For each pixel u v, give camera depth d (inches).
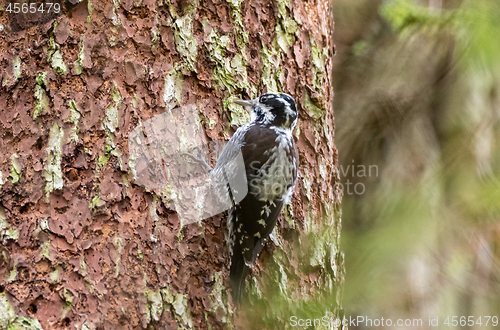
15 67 257.8
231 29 294.2
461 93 541.0
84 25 264.1
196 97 285.3
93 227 256.4
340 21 581.9
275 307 290.8
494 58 492.7
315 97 316.2
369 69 565.0
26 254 250.1
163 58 277.3
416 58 543.5
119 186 260.8
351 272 516.7
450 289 530.3
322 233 313.7
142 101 270.5
